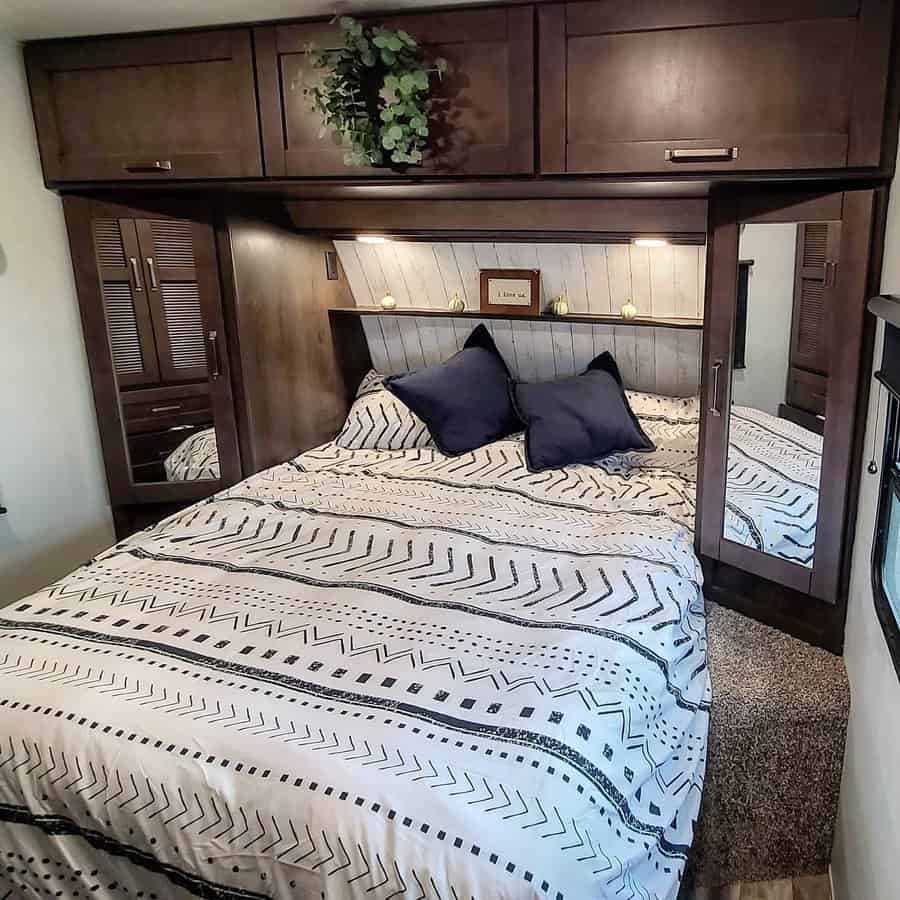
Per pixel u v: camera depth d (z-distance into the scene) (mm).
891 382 1410
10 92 2424
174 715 1447
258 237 2799
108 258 2648
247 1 2000
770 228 1927
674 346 2949
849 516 1941
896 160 1713
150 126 2373
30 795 1431
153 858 1351
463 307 3160
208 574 2027
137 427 2814
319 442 3273
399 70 2039
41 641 1692
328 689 1499
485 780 1270
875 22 1698
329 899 1208
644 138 1947
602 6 1896
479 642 1666
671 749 1644
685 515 2424
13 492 2625
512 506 2500
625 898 1287
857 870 1616
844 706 1897
